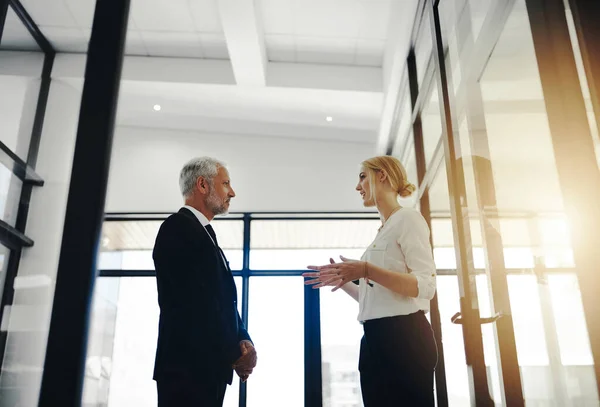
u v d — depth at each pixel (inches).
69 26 158.9
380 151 235.3
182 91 231.5
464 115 90.4
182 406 62.2
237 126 254.5
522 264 63.6
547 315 56.7
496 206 73.5
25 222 157.5
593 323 45.1
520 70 65.1
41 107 157.9
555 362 55.6
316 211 246.4
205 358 64.9
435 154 134.2
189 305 66.9
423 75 154.2
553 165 53.7
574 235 47.4
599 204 45.9
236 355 67.5
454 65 95.6
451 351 114.8
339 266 64.5
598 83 47.5
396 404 62.8
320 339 234.1
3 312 154.2
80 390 44.1
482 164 80.4
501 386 68.3
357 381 229.6
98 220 48.5
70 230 47.9
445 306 121.7
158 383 64.6
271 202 247.1
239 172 251.3
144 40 219.1
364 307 69.4
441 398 123.0
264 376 228.7
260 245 248.1
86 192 49.1
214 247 73.9
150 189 246.5
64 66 159.2
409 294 64.2
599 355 44.6
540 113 56.9
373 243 72.9
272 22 204.1
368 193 77.5
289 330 235.1
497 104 75.3
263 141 257.1
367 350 68.2
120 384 229.8
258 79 221.1
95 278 47.4
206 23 207.0
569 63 51.3
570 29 51.6
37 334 152.6
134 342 234.5
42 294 153.3
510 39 69.9
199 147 255.1
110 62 54.1
